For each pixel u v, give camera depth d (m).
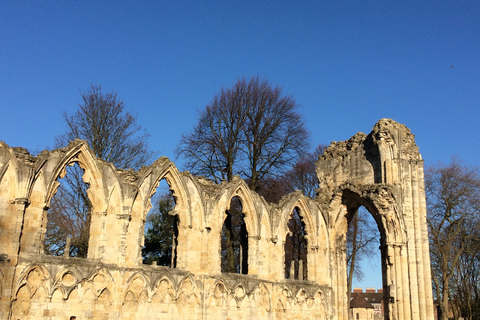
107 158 50.09
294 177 68.94
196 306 38.31
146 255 61.16
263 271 43.25
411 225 45.12
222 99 58.12
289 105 59.72
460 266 65.31
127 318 34.56
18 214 30.94
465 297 65.62
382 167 46.22
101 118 50.25
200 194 40.16
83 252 49.06
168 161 39.06
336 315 48.41
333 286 48.88
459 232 61.78
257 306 42.03
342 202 49.75
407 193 45.69
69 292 32.06
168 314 36.62
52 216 52.97
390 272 44.50
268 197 61.19
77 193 50.62
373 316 119.06
